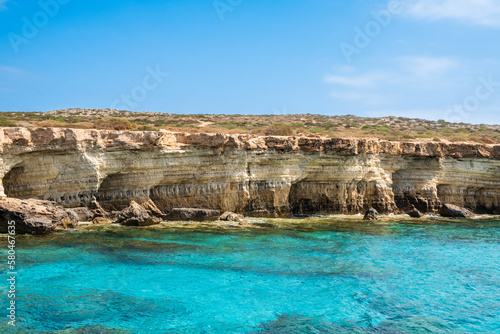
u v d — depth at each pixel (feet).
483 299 65.31
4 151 94.99
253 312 57.88
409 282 72.18
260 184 132.77
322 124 275.59
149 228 105.29
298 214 143.23
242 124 248.52
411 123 323.37
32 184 102.68
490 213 165.17
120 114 285.43
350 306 61.05
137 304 58.80
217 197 126.72
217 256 82.48
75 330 50.60
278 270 75.46
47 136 100.94
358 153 143.33
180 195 124.16
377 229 119.24
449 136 237.25
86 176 108.27
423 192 157.48
